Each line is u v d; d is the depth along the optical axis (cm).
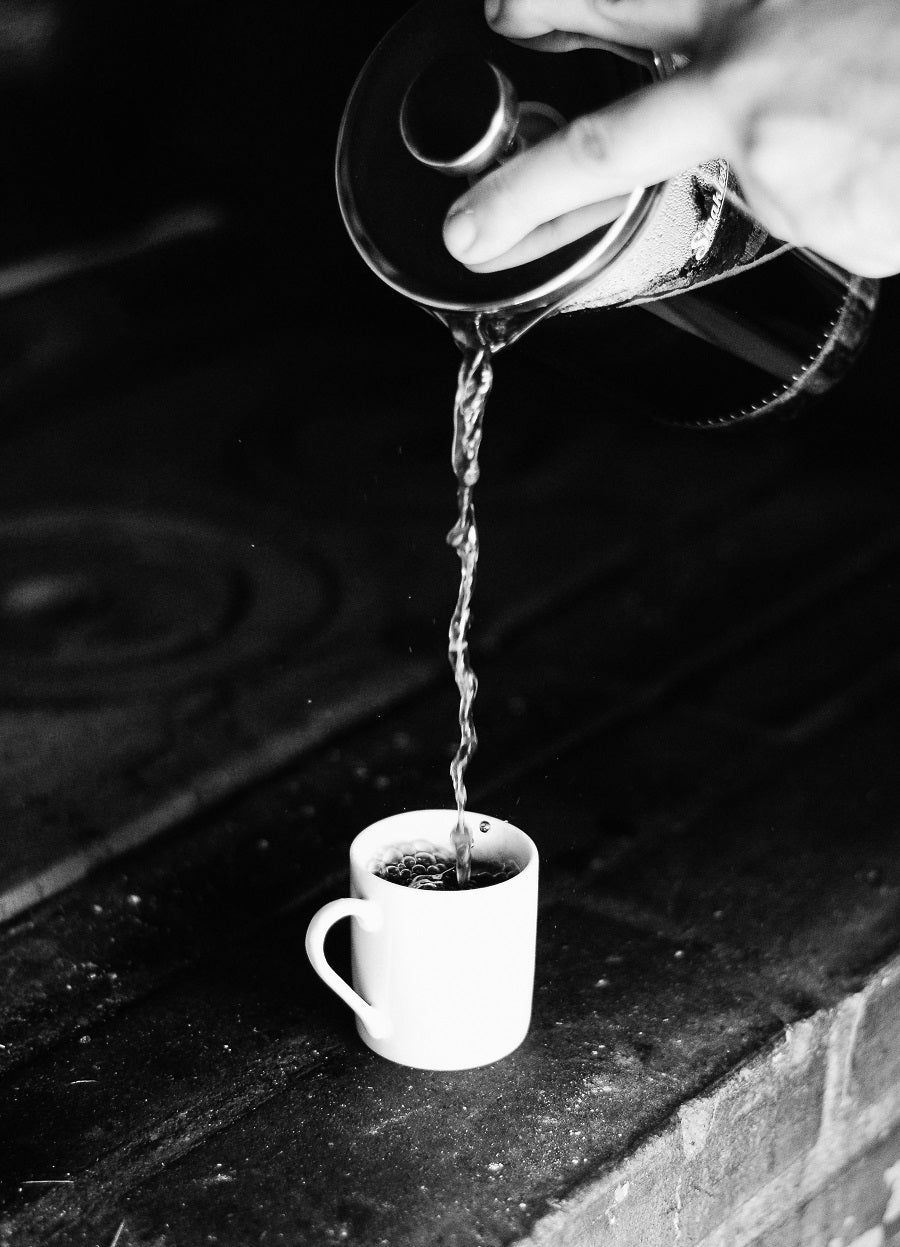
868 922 104
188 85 207
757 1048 97
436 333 191
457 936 93
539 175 81
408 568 142
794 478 156
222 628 133
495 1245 88
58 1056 98
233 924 106
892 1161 108
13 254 206
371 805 115
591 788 115
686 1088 95
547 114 85
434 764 118
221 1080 96
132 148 212
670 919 105
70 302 201
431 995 94
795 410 101
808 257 94
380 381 180
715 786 115
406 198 86
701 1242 97
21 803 115
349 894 108
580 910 106
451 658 95
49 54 194
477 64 82
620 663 127
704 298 93
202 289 204
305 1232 89
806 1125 101
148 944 105
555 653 129
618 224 83
